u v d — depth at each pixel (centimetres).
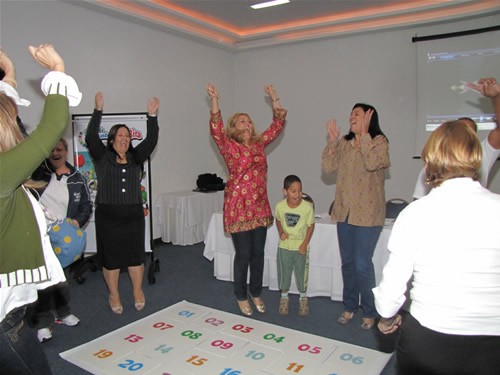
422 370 116
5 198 104
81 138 417
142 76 518
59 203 297
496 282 109
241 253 298
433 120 518
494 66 476
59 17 423
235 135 295
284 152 640
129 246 316
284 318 304
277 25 566
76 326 297
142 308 329
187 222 525
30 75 400
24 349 112
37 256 113
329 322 296
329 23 529
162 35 542
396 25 511
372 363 238
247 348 259
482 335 108
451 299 111
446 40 501
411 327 118
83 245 273
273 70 636
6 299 106
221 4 479
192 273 418
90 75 457
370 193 266
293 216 301
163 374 230
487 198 116
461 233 112
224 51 649
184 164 589
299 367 235
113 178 309
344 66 576
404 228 121
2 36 379
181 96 577
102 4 439
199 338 273
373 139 264
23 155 101
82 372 236
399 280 121
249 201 292
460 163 117
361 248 272
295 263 304
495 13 465
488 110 482
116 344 267
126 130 313
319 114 603
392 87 546
